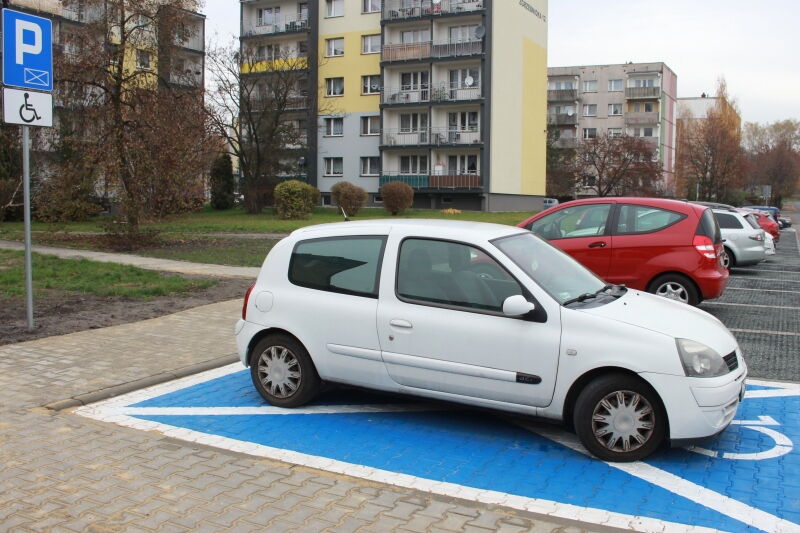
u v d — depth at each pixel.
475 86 44.66
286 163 43.12
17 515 3.72
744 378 4.79
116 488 4.09
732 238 16.91
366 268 5.42
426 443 4.96
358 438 5.05
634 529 3.65
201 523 3.65
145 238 20.75
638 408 4.56
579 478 4.33
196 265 15.89
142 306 10.18
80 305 10.18
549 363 4.69
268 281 5.82
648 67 80.81
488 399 4.93
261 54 44.91
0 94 21.61
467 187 44.69
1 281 12.22
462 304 5.03
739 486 4.22
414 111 46.69
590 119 83.44
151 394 6.12
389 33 47.03
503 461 4.62
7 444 4.79
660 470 4.46
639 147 57.97
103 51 21.16
